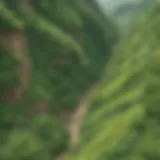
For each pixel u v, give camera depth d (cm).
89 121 5681
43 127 5812
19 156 4838
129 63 6844
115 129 4419
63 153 5425
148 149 3809
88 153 4350
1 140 5184
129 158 3794
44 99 6512
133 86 5516
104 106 5744
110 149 4031
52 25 8394
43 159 4984
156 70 5238
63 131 5950
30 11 7919
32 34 7431
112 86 6256
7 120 5684
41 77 6938
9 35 6675
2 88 6053
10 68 6322
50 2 8994
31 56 7044
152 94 4616
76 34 9388
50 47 7600
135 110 4450
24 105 6162
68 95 7188
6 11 6844
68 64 7819
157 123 4138
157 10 7956
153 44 6538
